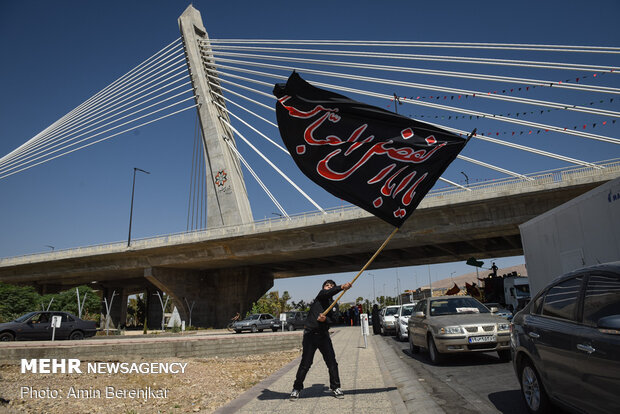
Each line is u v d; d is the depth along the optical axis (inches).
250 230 1534.2
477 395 247.0
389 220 222.4
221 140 2012.8
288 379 297.7
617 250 316.5
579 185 1047.6
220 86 2102.6
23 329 753.6
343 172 226.7
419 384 281.6
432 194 1244.5
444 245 1568.7
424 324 401.7
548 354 175.6
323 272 2175.2
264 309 2235.5
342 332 943.0
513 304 954.7
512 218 1192.8
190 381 402.0
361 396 231.8
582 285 168.4
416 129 231.9
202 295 1993.1
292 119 229.8
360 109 233.3
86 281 2440.9
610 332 139.0
